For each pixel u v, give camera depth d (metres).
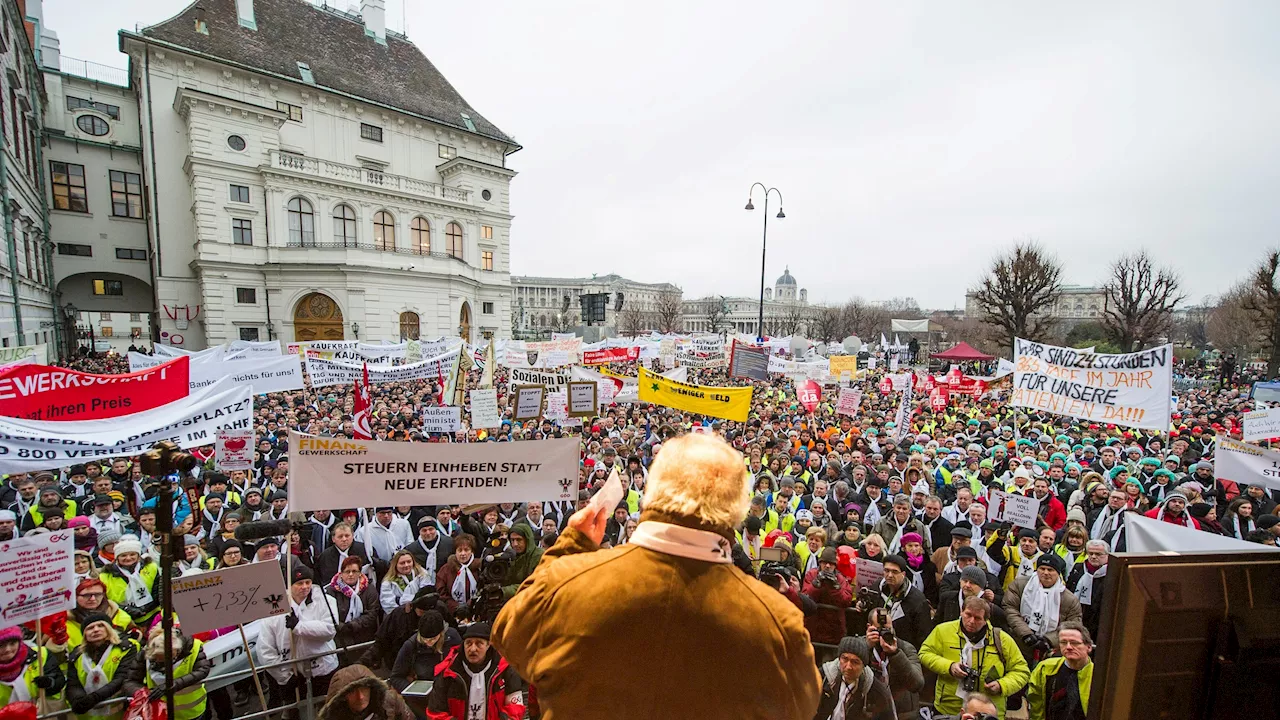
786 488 8.79
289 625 5.41
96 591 4.81
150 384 7.04
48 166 38.62
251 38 41.72
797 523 7.55
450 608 5.50
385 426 12.96
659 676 1.34
